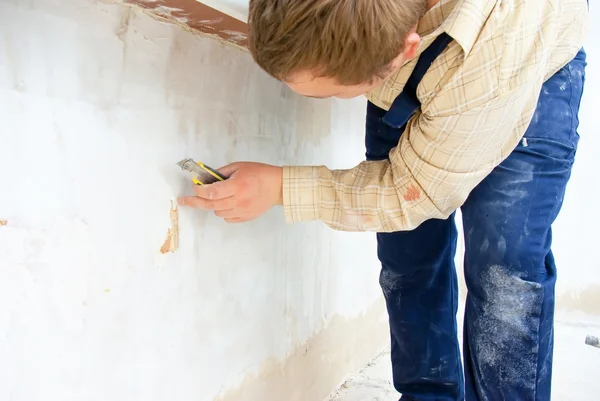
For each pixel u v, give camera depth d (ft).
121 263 2.24
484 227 2.94
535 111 2.85
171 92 2.43
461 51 2.21
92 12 1.99
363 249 4.81
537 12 2.23
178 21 2.38
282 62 1.92
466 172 2.50
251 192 2.62
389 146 3.67
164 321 2.52
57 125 1.90
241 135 2.98
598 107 5.97
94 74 2.02
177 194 2.53
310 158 3.79
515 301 2.86
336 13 1.77
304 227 3.74
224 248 2.91
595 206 6.07
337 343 4.42
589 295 6.16
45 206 1.88
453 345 3.76
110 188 2.15
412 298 3.72
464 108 2.26
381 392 4.41
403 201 2.63
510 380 2.92
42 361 1.93
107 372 2.22
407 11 1.94
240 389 3.17
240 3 2.32
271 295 3.42
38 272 1.88
